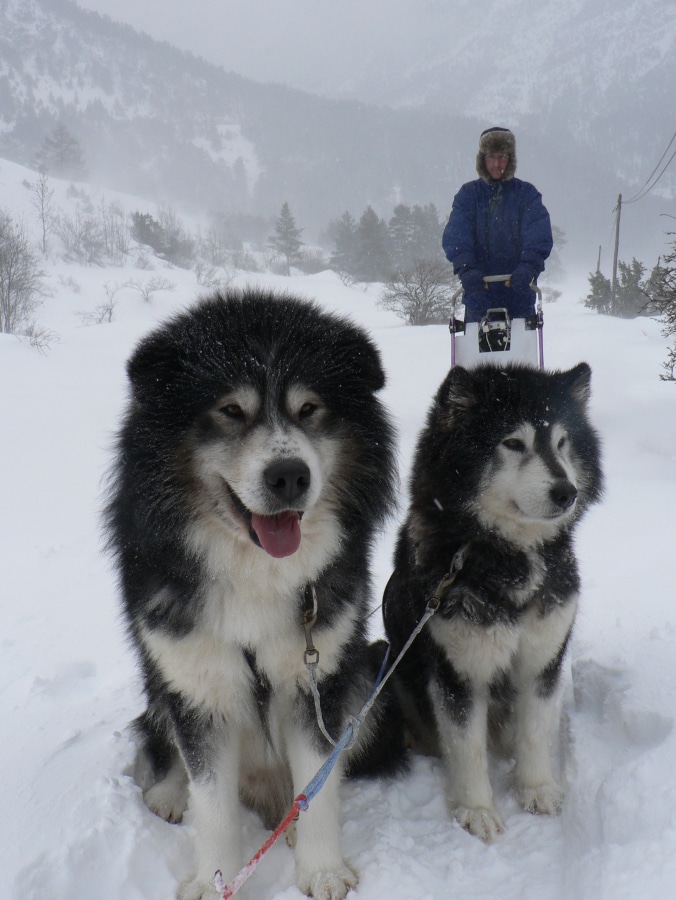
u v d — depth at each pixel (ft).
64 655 14.17
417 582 10.48
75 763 10.01
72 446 32.01
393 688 11.28
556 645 9.82
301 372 8.20
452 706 9.77
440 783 10.44
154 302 124.16
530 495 9.50
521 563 9.71
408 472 11.71
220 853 8.27
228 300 8.96
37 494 25.64
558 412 10.42
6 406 38.50
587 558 17.48
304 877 8.26
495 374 10.80
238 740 8.79
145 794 9.61
